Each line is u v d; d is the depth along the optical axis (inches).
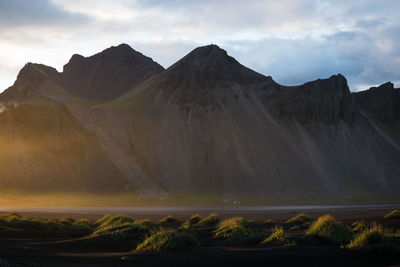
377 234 784.9
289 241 850.8
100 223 1550.2
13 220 1359.5
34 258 647.8
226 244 913.5
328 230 900.0
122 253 748.0
